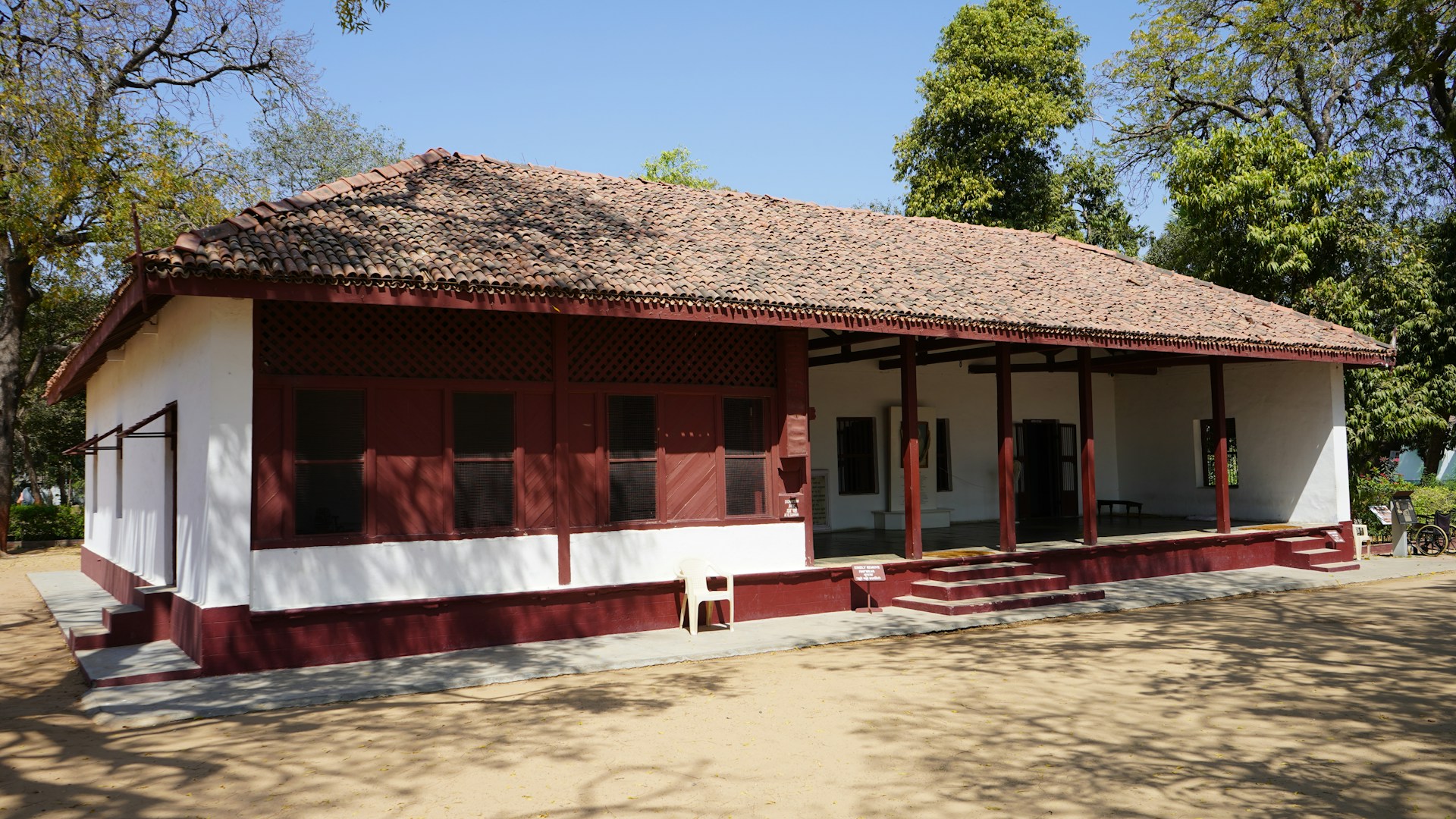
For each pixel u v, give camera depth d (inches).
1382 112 1019.9
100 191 885.8
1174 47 1123.9
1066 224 1294.3
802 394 479.5
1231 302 699.4
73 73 802.2
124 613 408.5
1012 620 472.7
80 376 675.4
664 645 402.6
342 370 374.9
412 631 381.1
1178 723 283.4
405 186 474.3
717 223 551.8
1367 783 228.4
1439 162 1004.6
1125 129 1197.7
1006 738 269.0
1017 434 772.0
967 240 689.6
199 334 370.9
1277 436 718.5
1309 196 832.9
